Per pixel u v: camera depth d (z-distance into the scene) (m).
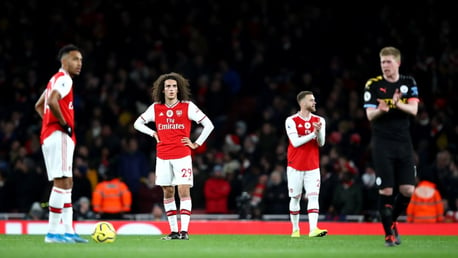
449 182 44.00
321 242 26.69
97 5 62.22
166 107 28.16
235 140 50.62
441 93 54.19
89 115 54.00
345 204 42.00
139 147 51.78
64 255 19.88
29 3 62.09
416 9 61.06
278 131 52.31
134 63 58.53
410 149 24.41
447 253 21.44
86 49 59.50
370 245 24.86
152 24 61.81
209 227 37.28
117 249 21.95
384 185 24.11
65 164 24.66
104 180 43.44
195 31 61.06
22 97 55.25
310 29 60.41
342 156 43.41
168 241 26.73
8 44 60.19
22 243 24.64
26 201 45.97
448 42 58.09
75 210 42.44
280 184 44.31
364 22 60.75
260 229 37.09
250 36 61.16
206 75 57.28
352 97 53.16
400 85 24.80
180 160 27.97
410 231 37.16
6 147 52.00
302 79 57.03
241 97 58.00
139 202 45.19
